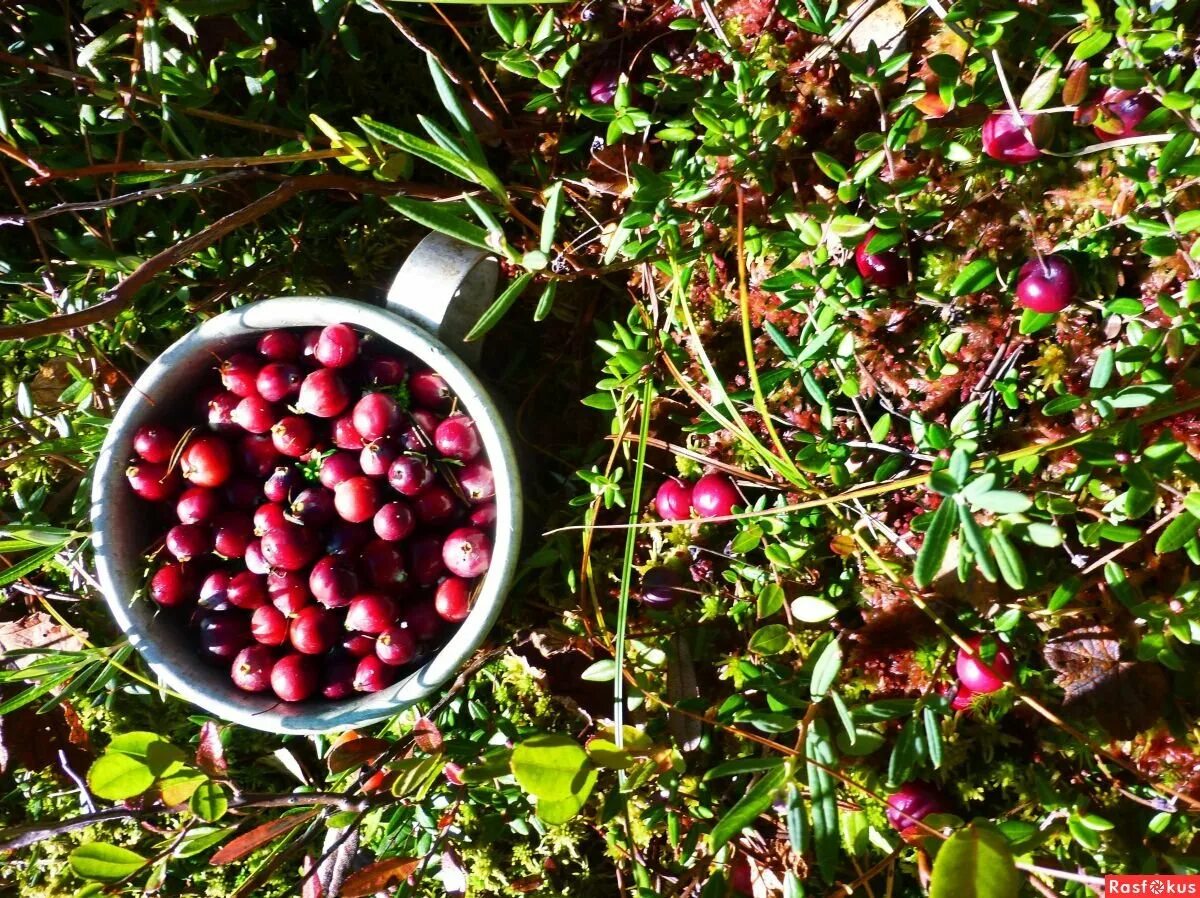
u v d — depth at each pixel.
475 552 0.24
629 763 0.22
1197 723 0.24
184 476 0.25
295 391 0.25
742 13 0.26
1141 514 0.21
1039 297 0.23
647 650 0.27
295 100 0.28
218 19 0.28
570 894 0.28
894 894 0.26
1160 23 0.21
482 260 0.25
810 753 0.21
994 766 0.25
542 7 0.27
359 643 0.25
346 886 0.23
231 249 0.29
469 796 0.27
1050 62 0.23
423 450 0.25
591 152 0.28
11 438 0.29
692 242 0.26
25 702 0.25
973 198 0.25
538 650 0.28
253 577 0.25
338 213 0.30
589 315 0.29
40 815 0.29
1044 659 0.25
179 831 0.25
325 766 0.30
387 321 0.24
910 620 0.25
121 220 0.28
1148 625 0.23
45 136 0.28
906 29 0.25
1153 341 0.21
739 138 0.24
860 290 0.24
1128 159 0.22
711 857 0.25
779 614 0.27
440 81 0.23
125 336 0.28
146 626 0.24
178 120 0.26
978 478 0.20
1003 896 0.18
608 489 0.26
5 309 0.29
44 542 0.25
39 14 0.27
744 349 0.27
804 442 0.25
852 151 0.26
